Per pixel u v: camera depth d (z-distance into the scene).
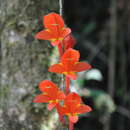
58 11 0.85
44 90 0.77
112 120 1.39
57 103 0.77
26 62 0.85
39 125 0.85
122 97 1.37
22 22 0.85
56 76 0.85
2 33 0.85
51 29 0.76
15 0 0.84
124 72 1.37
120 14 1.36
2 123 0.85
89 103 1.33
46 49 0.85
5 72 0.85
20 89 0.85
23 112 0.85
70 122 0.78
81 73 1.08
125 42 1.38
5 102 0.85
